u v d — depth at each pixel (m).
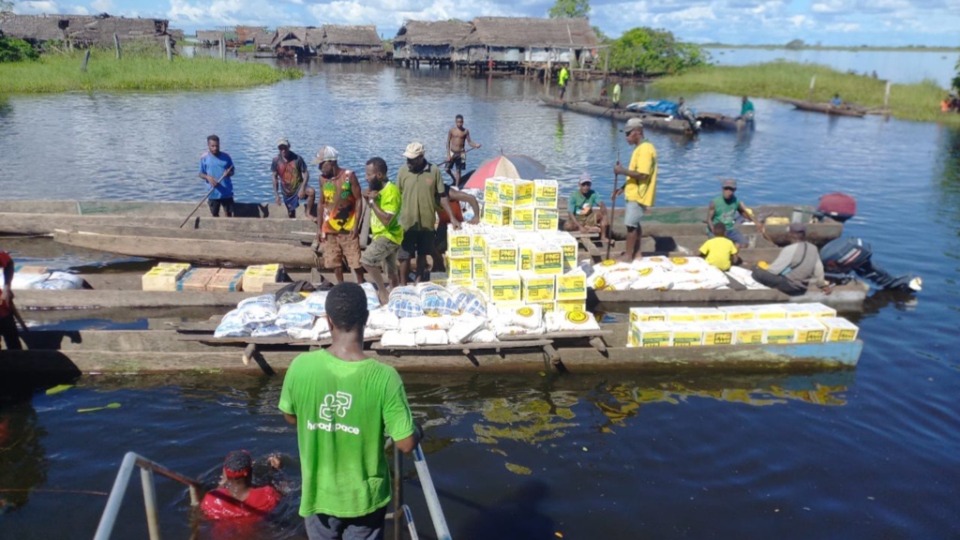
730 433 6.34
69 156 18.52
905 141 25.92
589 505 5.29
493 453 5.93
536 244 8.01
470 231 8.71
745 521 5.16
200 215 12.73
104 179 16.16
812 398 7.02
